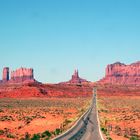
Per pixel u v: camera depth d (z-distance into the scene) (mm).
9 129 65500
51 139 46188
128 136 59062
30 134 56500
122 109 144500
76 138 52219
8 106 154250
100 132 63594
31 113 110875
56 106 161750
